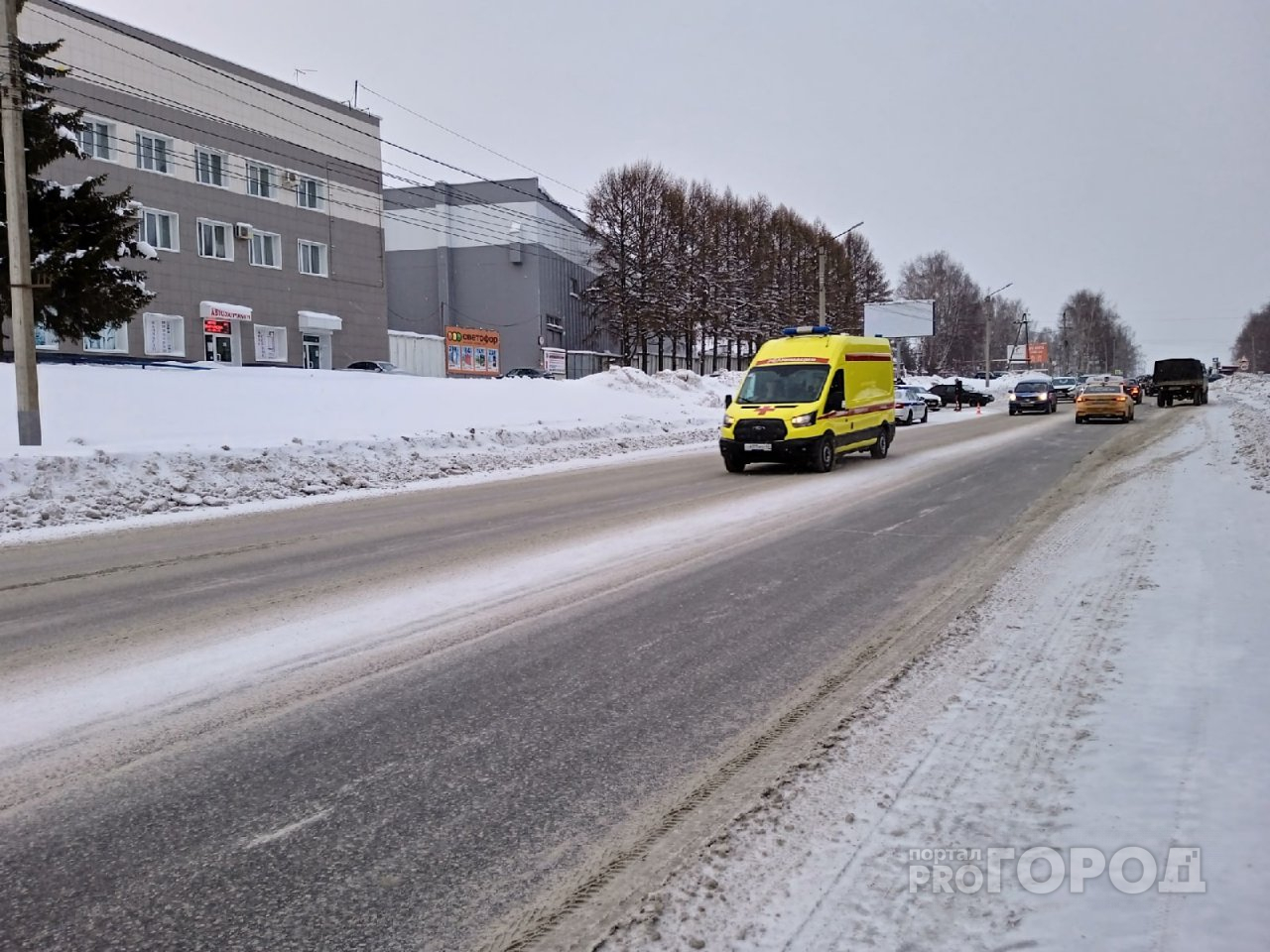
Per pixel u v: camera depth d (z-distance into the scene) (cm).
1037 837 311
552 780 371
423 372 5106
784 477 1568
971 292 11356
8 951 259
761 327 6125
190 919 275
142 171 3541
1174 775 347
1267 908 261
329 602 673
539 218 5966
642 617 623
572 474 1727
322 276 4397
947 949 252
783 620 614
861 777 365
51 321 1909
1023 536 931
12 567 839
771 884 290
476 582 737
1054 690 455
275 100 4112
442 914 278
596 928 269
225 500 1326
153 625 612
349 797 355
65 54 3250
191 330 3753
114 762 388
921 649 542
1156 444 2048
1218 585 648
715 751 399
